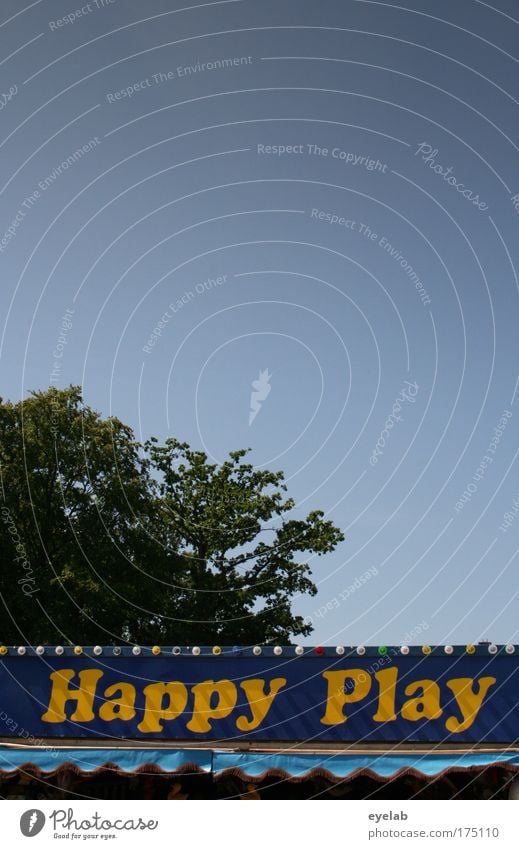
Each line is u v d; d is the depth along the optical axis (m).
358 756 13.56
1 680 14.85
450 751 13.69
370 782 15.16
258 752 13.80
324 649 14.50
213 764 13.66
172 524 37.41
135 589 31.22
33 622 30.44
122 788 15.33
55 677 14.83
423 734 13.92
